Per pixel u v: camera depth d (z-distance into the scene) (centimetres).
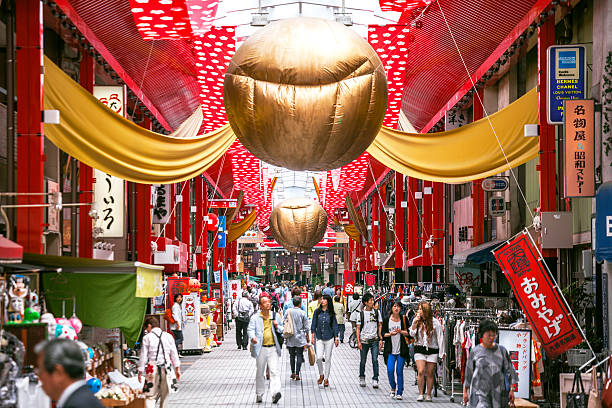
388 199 3881
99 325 987
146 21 1023
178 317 1789
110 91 1530
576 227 1461
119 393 941
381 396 1359
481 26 1504
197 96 2061
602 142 1147
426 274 2703
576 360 1166
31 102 1014
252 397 1348
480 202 2050
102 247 1567
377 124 888
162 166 1233
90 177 1512
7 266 867
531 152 1323
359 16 1376
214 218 3180
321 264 8856
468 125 1326
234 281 3656
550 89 1193
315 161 901
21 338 728
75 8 1234
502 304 1666
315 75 826
